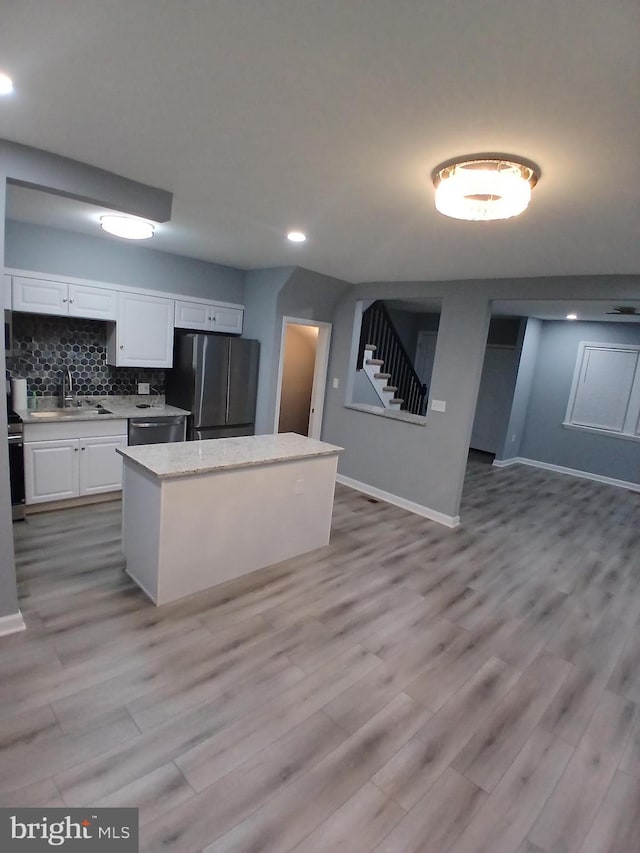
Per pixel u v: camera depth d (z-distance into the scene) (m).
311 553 3.58
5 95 1.62
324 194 2.39
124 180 2.39
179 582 2.77
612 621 3.01
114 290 4.20
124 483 2.96
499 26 1.10
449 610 2.97
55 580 2.88
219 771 1.72
